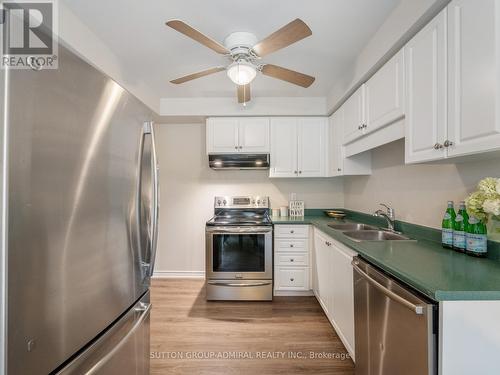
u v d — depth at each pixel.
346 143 2.51
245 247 2.76
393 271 1.13
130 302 1.12
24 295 0.65
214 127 3.11
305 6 1.51
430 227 1.75
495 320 0.90
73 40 1.59
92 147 0.88
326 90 2.83
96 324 0.91
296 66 2.26
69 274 0.79
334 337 2.08
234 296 2.74
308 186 3.50
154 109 2.83
